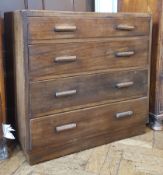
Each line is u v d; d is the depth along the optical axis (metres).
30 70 1.21
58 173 1.27
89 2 1.89
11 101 1.53
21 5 1.61
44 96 1.28
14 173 1.27
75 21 1.28
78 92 1.37
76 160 1.39
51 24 1.22
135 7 1.76
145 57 1.58
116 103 1.53
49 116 1.31
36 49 1.21
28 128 1.27
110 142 1.58
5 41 1.51
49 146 1.36
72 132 1.41
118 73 1.49
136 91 1.59
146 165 1.34
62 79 1.31
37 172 1.28
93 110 1.45
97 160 1.39
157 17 1.60
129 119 1.60
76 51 1.32
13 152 1.47
